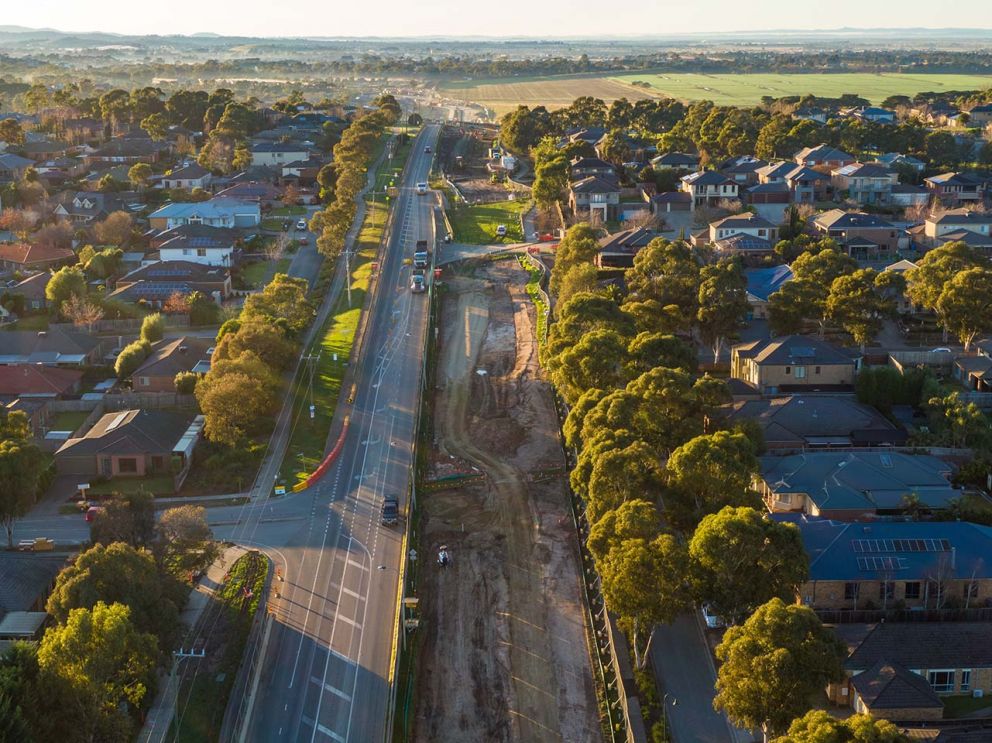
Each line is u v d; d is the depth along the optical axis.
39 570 95.12
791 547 81.94
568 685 87.12
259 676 85.31
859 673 79.75
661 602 80.88
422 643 92.31
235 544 107.00
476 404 148.12
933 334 159.00
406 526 109.00
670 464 97.62
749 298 166.50
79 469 123.12
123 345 167.00
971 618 90.06
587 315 141.88
